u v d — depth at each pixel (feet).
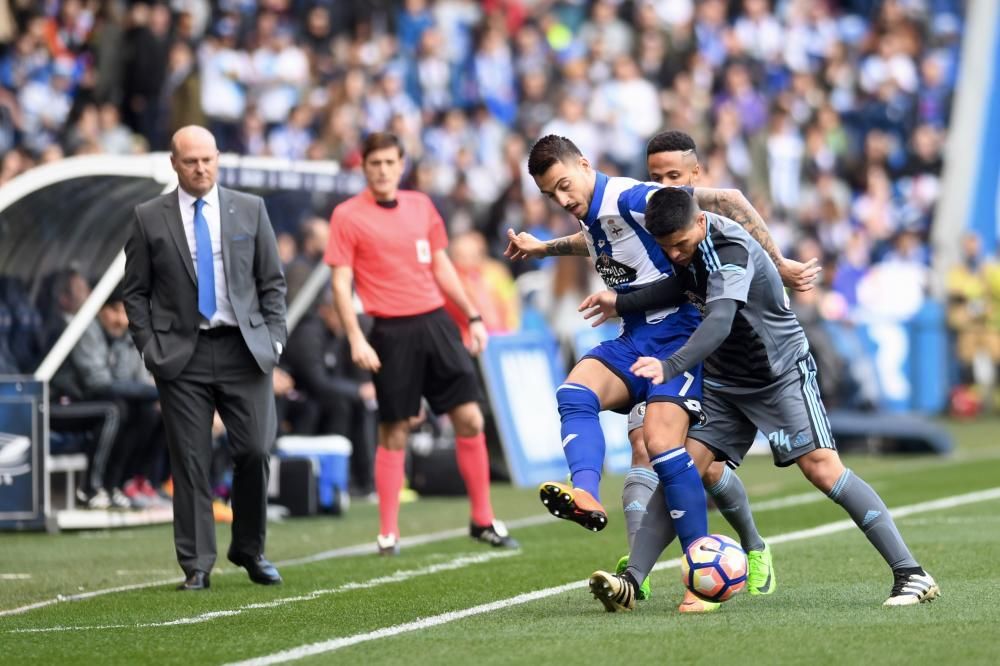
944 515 111.14
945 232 247.70
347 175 123.85
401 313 98.22
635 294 71.87
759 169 230.68
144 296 81.41
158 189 115.85
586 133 216.95
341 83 195.52
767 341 67.67
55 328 116.16
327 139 191.42
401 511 126.93
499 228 196.75
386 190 98.58
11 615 73.77
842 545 94.32
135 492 118.21
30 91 188.96
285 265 132.46
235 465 82.02
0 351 115.96
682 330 71.92
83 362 116.88
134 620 70.85
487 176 211.00
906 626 63.10
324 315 138.21
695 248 66.39
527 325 183.62
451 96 225.35
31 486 110.32
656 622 65.82
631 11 245.65
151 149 189.26
